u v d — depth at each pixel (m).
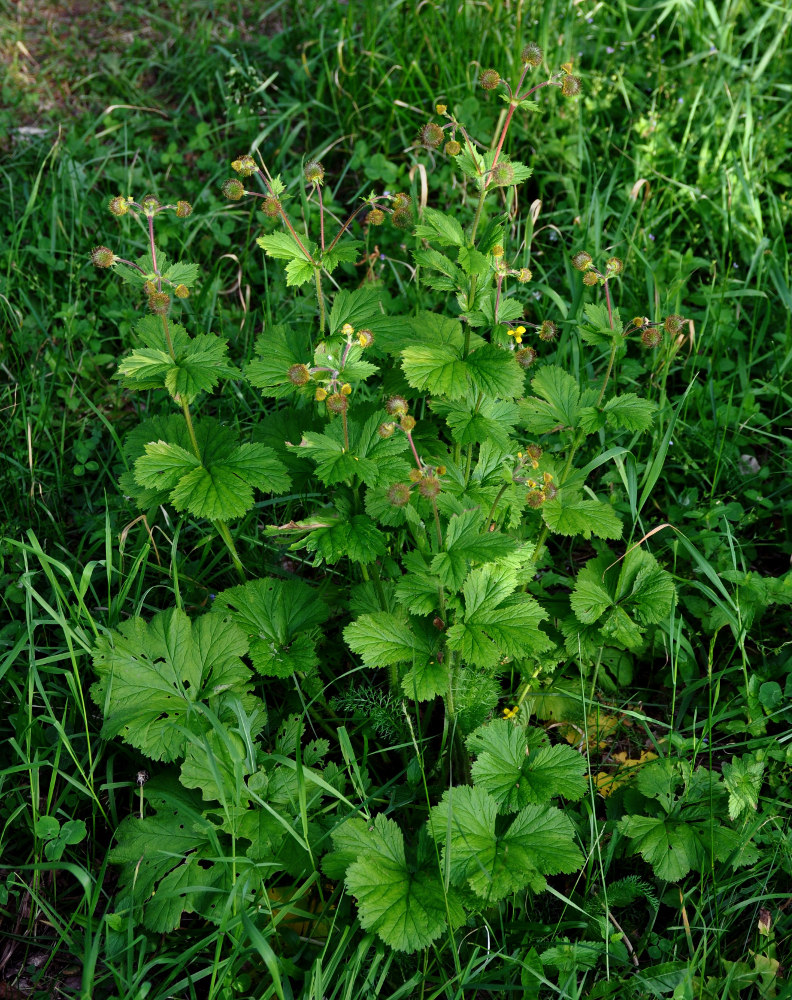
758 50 1.82
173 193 1.66
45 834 1.02
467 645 0.98
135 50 1.89
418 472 0.94
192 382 1.00
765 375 1.45
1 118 1.73
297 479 1.15
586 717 1.09
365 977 0.98
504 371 0.98
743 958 1.01
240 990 0.95
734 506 1.29
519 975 0.98
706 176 1.61
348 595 1.22
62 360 1.44
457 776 1.08
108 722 1.03
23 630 1.19
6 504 1.31
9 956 1.02
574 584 1.23
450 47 1.69
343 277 1.55
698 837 1.04
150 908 0.99
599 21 1.81
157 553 1.20
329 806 1.04
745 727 1.12
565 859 0.97
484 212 1.56
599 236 1.48
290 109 1.66
